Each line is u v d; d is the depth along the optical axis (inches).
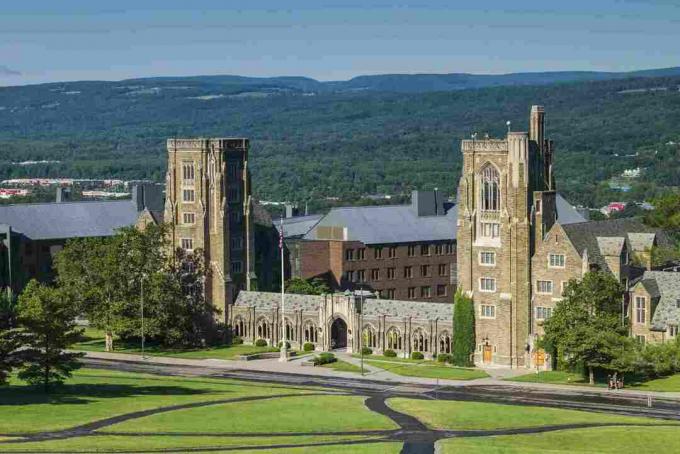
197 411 7091.5
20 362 7667.3
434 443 6122.1
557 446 6127.0
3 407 7116.1
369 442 6195.9
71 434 6309.1
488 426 6668.3
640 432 6437.0
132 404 7317.9
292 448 5954.7
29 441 6082.7
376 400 7657.5
